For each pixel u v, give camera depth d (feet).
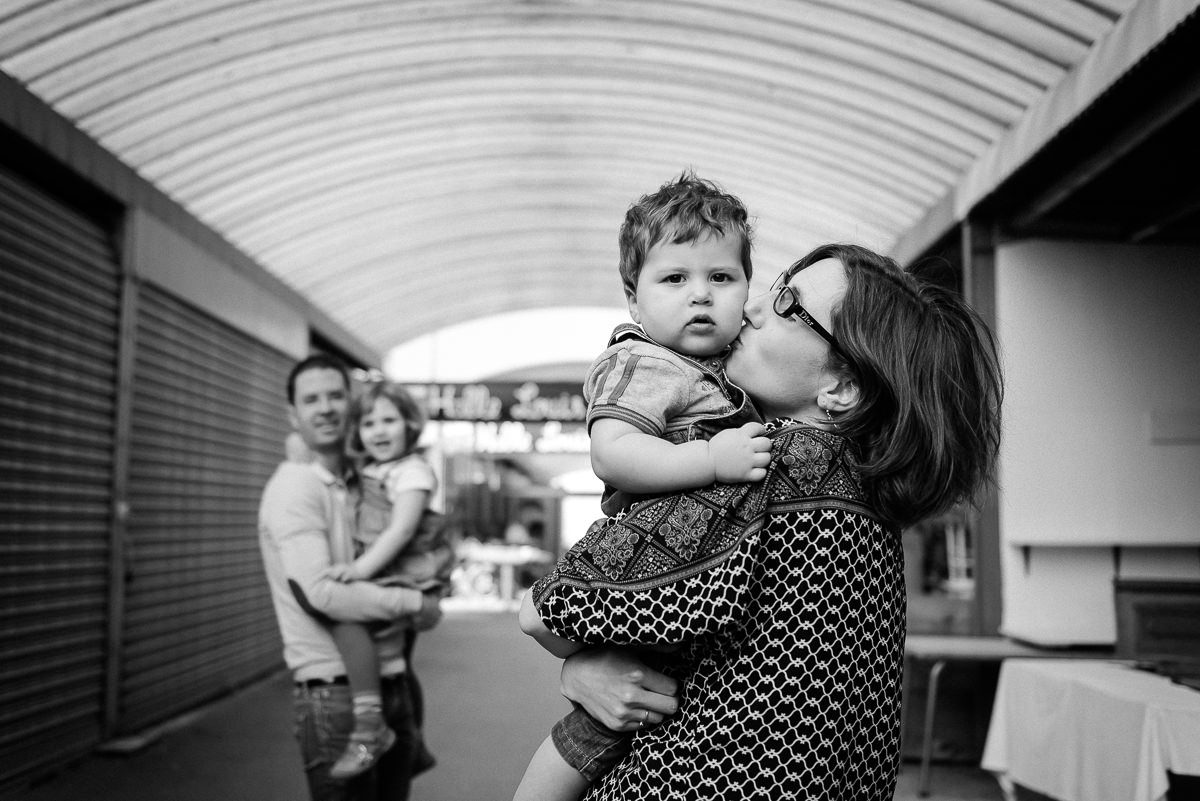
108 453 20.84
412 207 30.40
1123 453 19.08
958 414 5.03
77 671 19.61
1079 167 16.52
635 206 5.69
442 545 10.48
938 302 5.35
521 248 36.78
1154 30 12.83
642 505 4.78
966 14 15.76
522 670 32.22
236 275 28.04
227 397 28.02
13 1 15.46
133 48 17.72
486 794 17.34
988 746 14.24
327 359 10.27
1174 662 13.80
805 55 19.34
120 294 21.22
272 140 23.26
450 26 19.44
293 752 20.72
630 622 4.58
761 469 4.69
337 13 18.51
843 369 5.14
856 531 4.77
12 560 17.21
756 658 4.61
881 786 4.85
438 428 57.21
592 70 21.63
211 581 26.81
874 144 22.04
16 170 18.45
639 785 4.75
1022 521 18.94
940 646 17.56
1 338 16.94
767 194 27.43
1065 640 17.28
